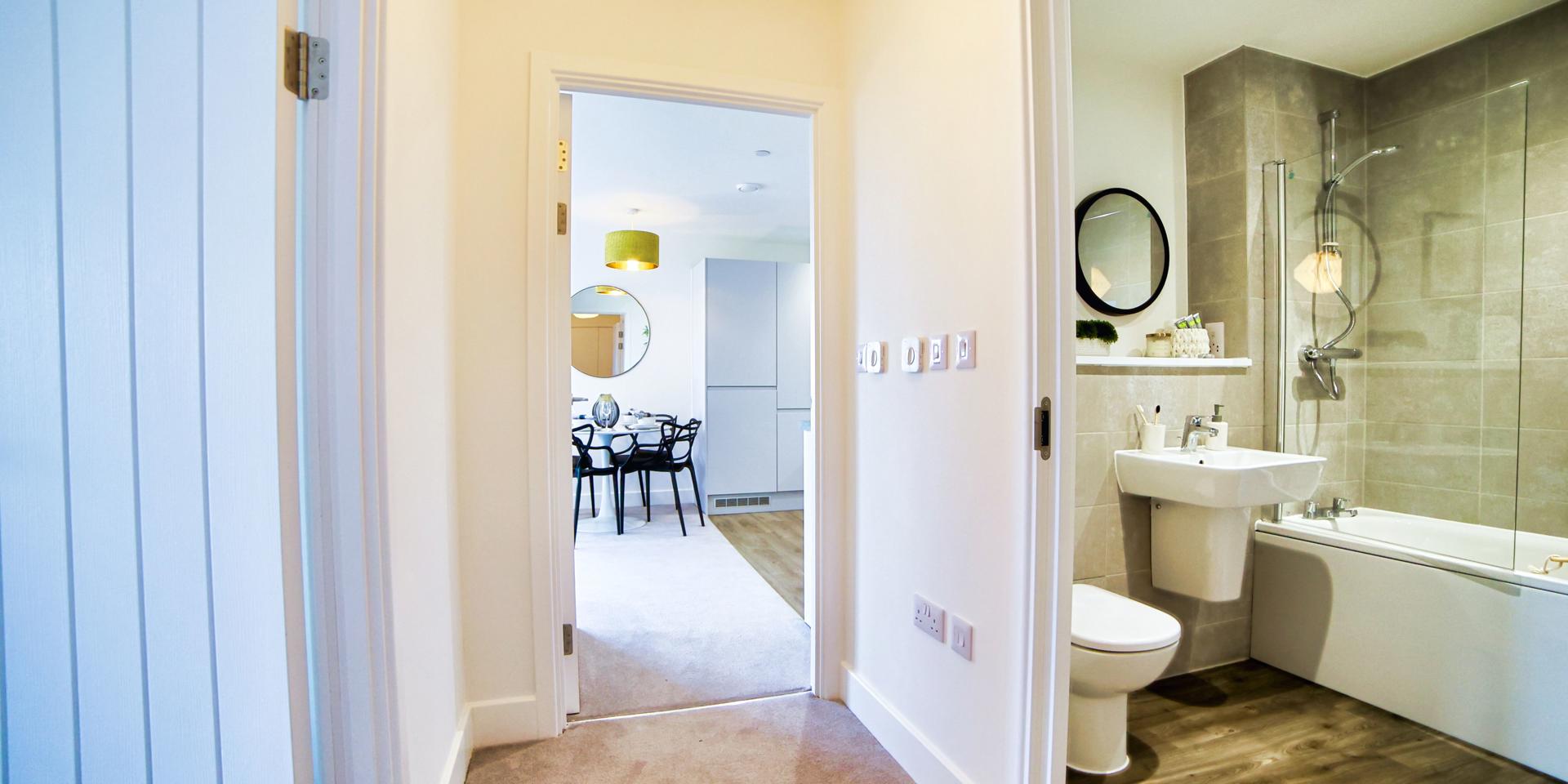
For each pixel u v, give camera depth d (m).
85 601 0.95
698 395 5.33
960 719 1.45
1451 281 2.20
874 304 1.85
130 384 0.93
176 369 0.93
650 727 1.86
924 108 1.59
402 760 1.04
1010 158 1.28
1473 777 1.66
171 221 0.93
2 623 0.94
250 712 0.95
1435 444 2.25
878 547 1.83
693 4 1.91
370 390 0.97
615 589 3.21
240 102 0.91
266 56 0.91
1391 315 2.37
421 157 1.28
